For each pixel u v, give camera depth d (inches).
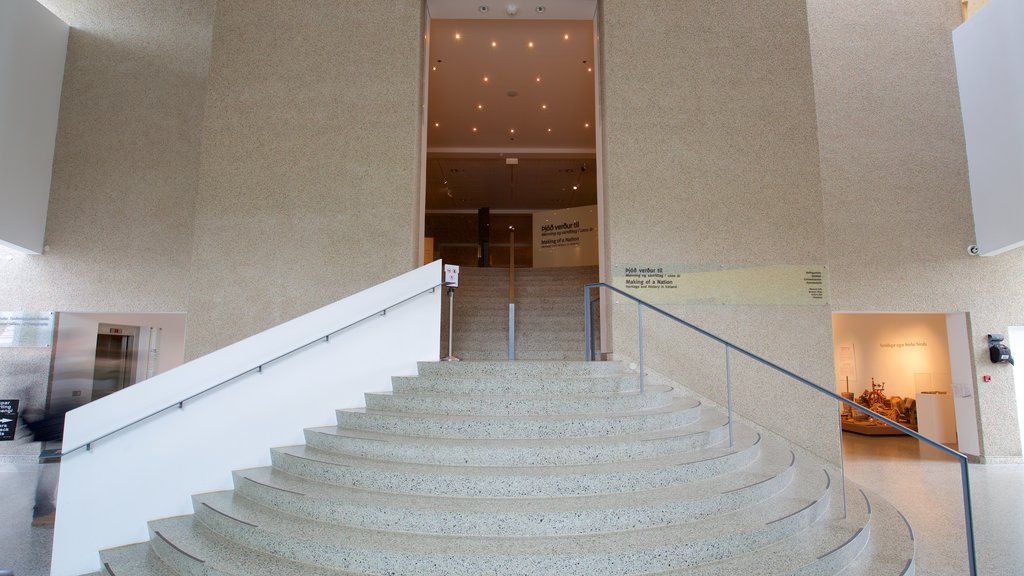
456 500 129.3
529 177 530.9
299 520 131.7
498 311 350.0
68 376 332.8
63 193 331.3
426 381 191.3
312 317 194.1
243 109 276.4
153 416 163.3
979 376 338.6
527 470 138.3
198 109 338.6
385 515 123.9
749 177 270.7
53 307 325.4
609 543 114.2
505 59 350.9
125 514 157.1
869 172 353.1
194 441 167.9
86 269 327.0
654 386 215.0
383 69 279.4
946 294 345.1
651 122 273.6
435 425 160.4
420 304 215.3
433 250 569.3
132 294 325.7
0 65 296.8
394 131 274.8
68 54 341.7
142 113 338.0
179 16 346.0
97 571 150.0
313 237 267.9
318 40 281.4
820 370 258.4
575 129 448.8
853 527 140.9
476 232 616.4
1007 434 334.0
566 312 349.1
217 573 114.8
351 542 115.6
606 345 276.8
